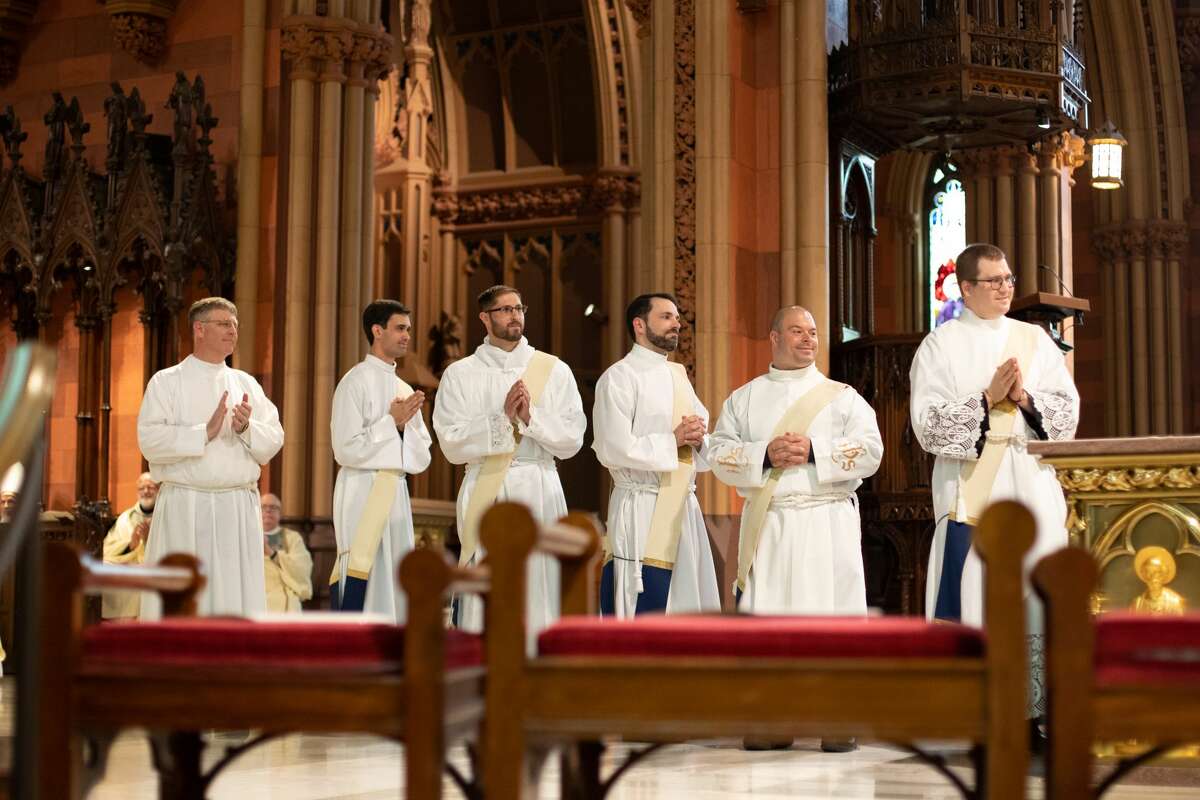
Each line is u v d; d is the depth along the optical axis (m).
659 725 3.22
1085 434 21.12
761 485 7.81
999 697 3.14
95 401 13.13
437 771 3.20
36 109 14.22
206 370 8.59
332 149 12.77
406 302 20.78
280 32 12.96
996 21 11.80
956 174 16.16
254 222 12.81
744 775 7.01
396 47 14.20
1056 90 11.73
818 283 11.38
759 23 11.77
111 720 3.38
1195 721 3.12
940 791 6.38
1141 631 3.20
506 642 3.26
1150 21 20.52
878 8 11.89
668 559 8.24
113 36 13.84
